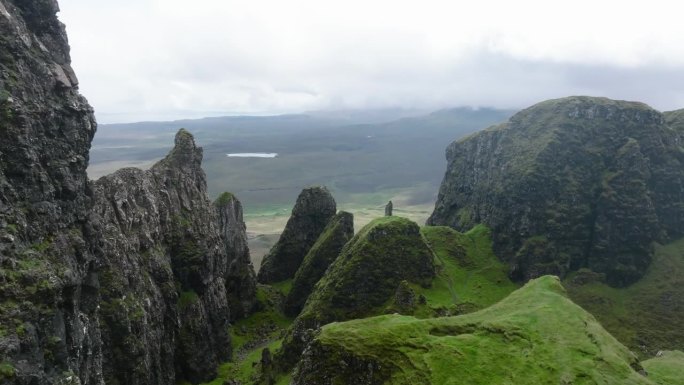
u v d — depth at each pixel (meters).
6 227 80.81
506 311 121.94
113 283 149.38
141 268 173.38
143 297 165.62
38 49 96.88
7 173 84.56
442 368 95.00
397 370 96.44
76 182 100.00
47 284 81.38
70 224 98.62
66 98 98.69
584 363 96.69
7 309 74.81
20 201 85.75
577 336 106.75
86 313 103.12
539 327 109.50
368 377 97.25
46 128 93.69
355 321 111.19
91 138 106.31
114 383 140.38
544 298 126.38
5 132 84.44
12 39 90.25
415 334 104.44
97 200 156.62
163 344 179.38
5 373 68.50
